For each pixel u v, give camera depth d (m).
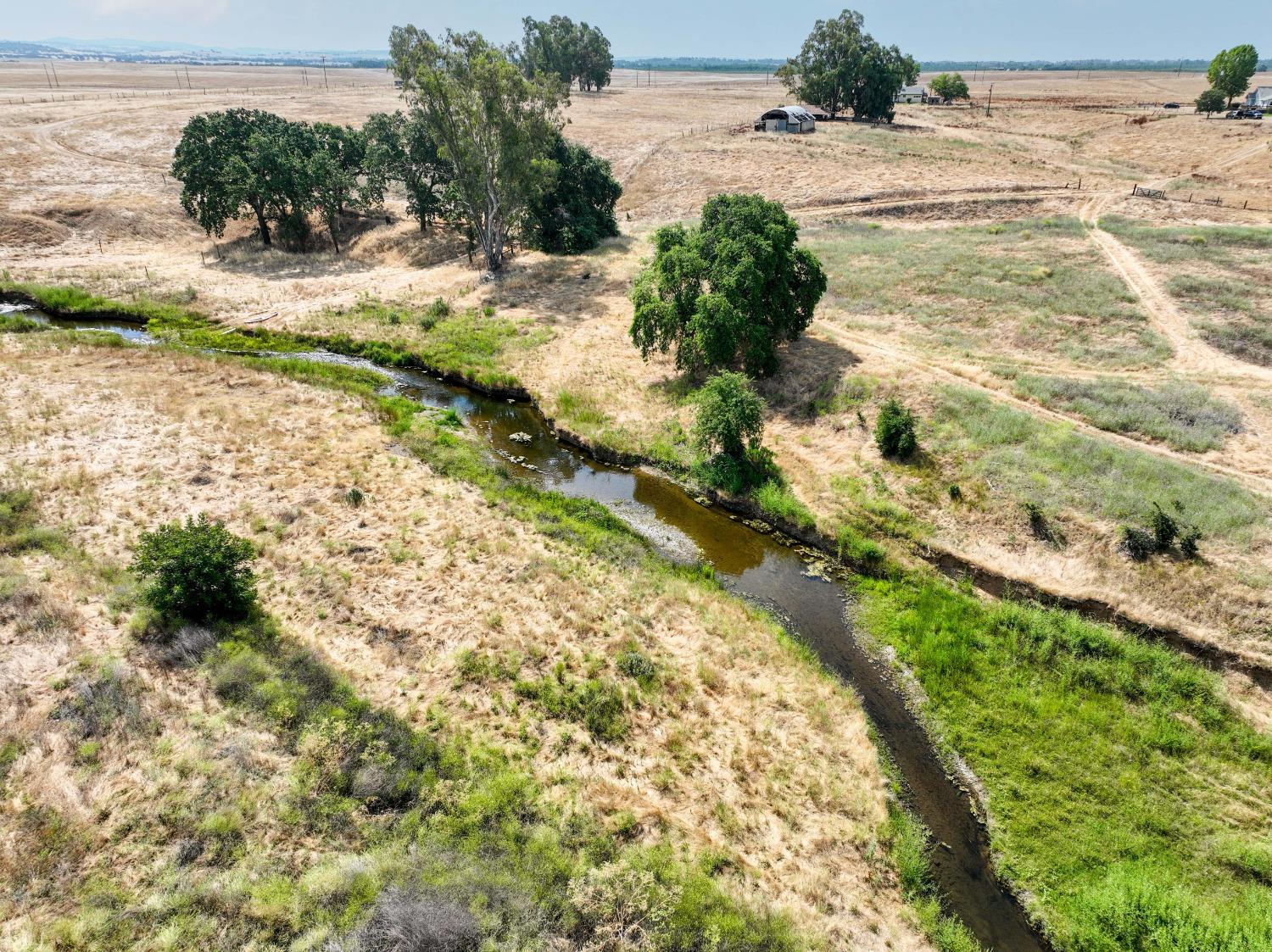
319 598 20.58
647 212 73.12
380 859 13.05
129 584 19.25
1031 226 56.81
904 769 17.73
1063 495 25.34
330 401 33.94
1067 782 17.17
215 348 40.81
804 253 35.72
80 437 28.02
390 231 63.50
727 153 85.31
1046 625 21.11
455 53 46.38
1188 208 58.16
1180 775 17.19
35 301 45.69
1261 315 37.44
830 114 111.50
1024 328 39.00
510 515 26.16
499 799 14.77
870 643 21.67
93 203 62.69
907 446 28.39
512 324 44.84
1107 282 43.19
